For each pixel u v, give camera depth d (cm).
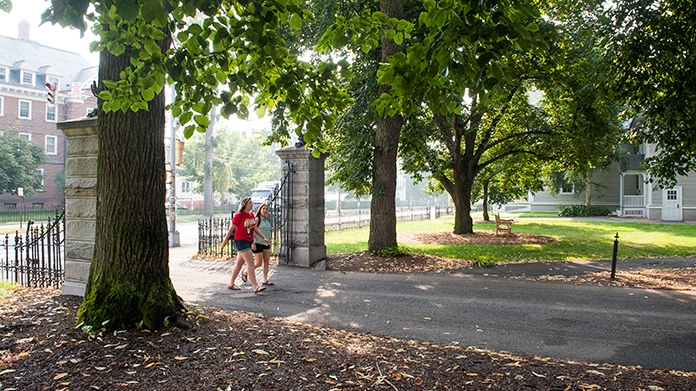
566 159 2142
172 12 398
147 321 502
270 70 523
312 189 1234
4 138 3684
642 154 3978
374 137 1392
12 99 4341
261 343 487
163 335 488
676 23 921
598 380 423
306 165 1220
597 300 824
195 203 6369
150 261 534
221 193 5450
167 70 412
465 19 379
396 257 1274
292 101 512
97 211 546
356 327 632
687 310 754
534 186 2986
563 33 1557
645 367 489
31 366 405
